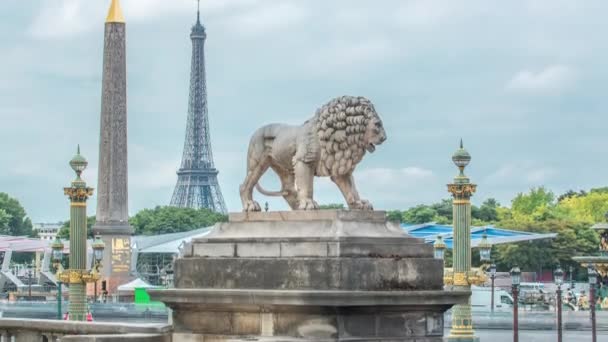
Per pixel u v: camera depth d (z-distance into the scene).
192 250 40.53
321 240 37.75
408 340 38.09
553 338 136.75
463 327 110.06
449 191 112.75
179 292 39.84
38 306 189.62
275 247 38.66
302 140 40.12
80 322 45.12
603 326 152.88
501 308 192.25
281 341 37.19
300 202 39.62
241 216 40.03
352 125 39.59
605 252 120.62
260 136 41.53
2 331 47.16
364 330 37.50
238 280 39.12
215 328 39.56
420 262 38.41
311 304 36.66
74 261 118.69
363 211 38.47
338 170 39.66
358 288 37.31
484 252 129.00
